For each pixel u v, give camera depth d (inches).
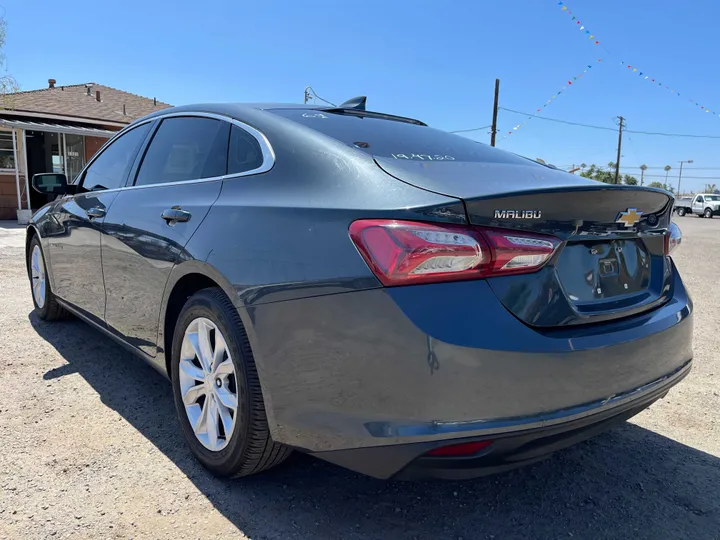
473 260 70.5
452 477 72.4
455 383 68.9
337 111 117.4
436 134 117.0
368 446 72.7
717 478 103.5
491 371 69.7
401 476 73.5
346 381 73.9
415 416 69.8
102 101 855.1
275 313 80.3
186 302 99.6
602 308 84.1
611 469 105.8
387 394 71.0
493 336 70.0
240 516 86.7
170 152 121.4
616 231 87.2
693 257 459.8
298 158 90.8
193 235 96.9
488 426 70.0
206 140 112.3
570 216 79.0
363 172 82.6
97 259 131.6
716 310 243.3
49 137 693.9
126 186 131.1
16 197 637.9
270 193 89.4
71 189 160.2
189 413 101.4
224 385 92.8
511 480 101.1
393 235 70.5
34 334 170.2
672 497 97.0
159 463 100.7
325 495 93.4
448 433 69.2
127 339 123.5
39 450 103.1
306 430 78.4
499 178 87.2
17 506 86.3
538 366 71.9
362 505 91.3
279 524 85.3
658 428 124.3
